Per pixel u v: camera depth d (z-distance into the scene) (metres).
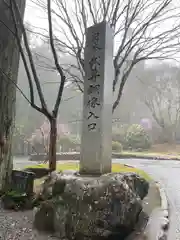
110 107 5.36
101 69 5.28
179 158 18.19
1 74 5.14
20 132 20.36
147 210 4.80
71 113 25.55
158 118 29.67
